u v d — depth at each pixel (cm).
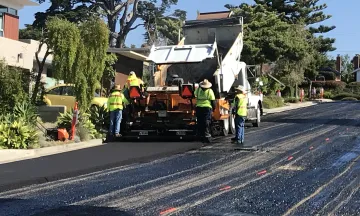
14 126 1323
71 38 1591
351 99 5700
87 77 1662
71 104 1897
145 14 5250
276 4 4856
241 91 1492
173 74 1661
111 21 4988
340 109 3306
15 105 1515
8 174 978
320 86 6303
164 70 1658
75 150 1337
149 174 992
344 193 820
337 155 1222
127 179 944
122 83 3141
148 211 715
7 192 842
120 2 5084
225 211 712
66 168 1043
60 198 795
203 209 723
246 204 751
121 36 5028
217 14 2086
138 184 898
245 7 3516
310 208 729
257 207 734
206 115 1477
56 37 1581
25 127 1338
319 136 1647
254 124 2053
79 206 744
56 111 1706
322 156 1206
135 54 3017
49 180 942
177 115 1540
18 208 734
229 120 1733
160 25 5275
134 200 779
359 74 8344
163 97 1543
